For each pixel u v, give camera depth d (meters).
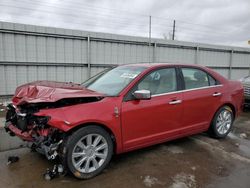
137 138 3.53
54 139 3.01
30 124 3.15
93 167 3.17
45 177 3.07
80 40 9.66
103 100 3.24
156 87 3.76
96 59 10.17
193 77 4.30
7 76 8.40
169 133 3.90
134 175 3.24
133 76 3.68
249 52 16.53
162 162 3.66
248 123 6.32
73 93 3.07
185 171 3.38
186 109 4.04
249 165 3.62
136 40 11.08
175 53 12.66
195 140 4.70
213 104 4.49
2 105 7.73
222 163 3.67
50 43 9.02
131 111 3.38
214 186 2.99
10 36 8.22
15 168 3.34
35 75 8.92
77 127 3.02
